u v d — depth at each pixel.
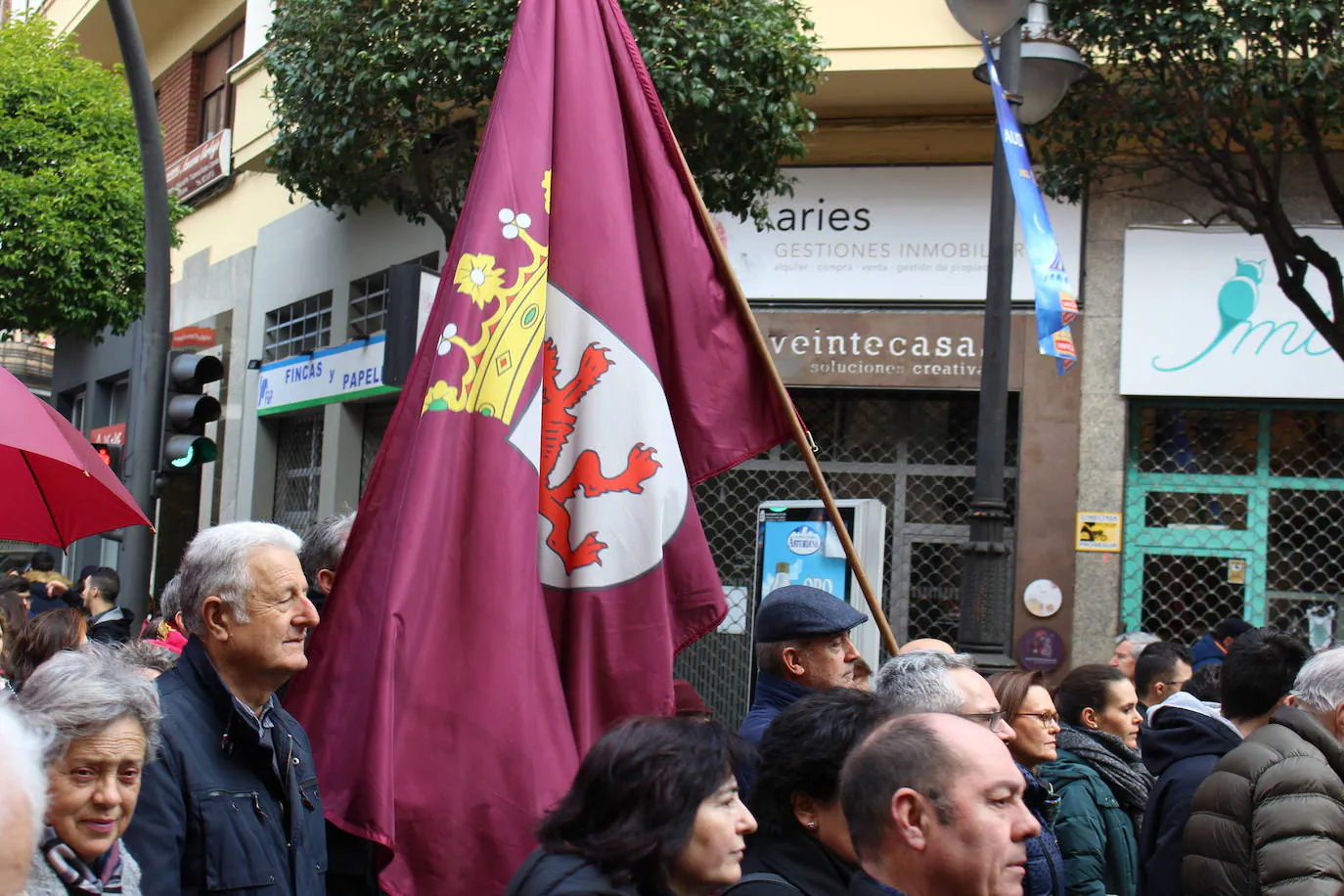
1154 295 12.20
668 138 4.66
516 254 4.33
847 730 3.34
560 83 4.55
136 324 20.94
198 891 3.30
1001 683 4.87
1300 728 4.21
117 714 2.97
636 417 4.38
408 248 14.71
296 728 3.70
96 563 23.03
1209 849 4.16
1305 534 12.13
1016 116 7.44
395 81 9.89
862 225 12.84
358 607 4.02
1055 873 4.42
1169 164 10.97
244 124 17.16
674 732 2.81
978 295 12.64
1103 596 12.12
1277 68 9.57
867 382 12.65
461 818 3.83
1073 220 12.30
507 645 3.99
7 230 17.17
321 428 16.41
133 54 9.12
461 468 4.12
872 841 2.53
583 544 4.31
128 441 10.27
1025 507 12.21
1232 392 12.08
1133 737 5.72
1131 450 12.36
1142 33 9.53
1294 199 12.09
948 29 11.88
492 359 4.23
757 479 13.07
